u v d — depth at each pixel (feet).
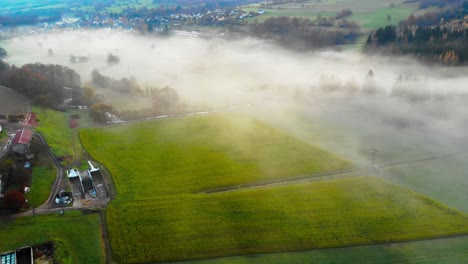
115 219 375.04
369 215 383.04
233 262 326.85
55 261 320.29
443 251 338.13
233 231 362.12
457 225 368.89
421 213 386.52
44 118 595.06
